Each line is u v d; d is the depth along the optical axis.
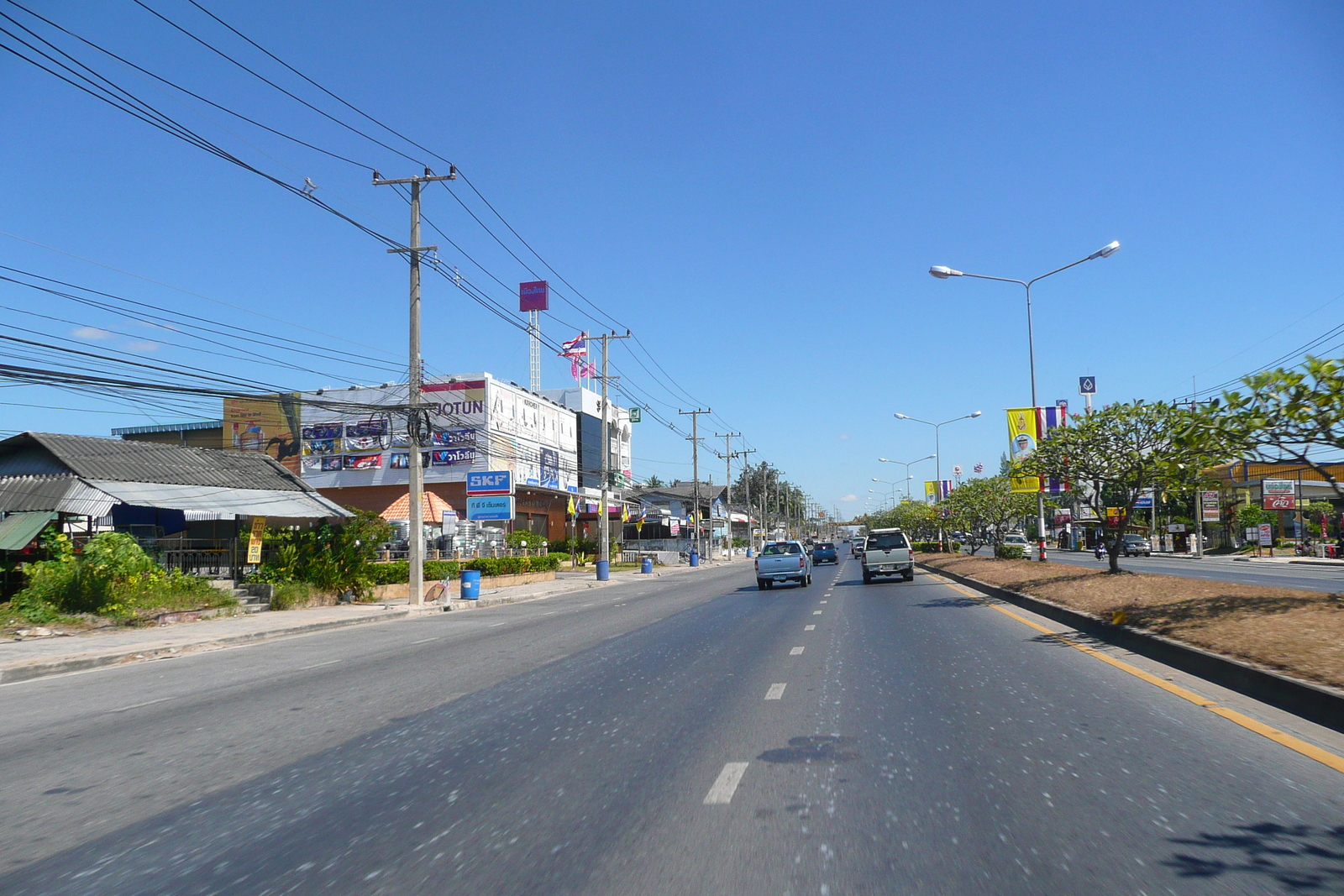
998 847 5.02
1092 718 8.25
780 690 10.38
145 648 17.14
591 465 72.19
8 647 17.16
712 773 6.79
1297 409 11.84
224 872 5.08
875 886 4.54
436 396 54.78
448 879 4.84
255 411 56.78
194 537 31.75
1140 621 13.52
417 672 13.41
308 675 13.53
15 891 4.89
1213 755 6.79
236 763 7.76
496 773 7.09
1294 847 4.86
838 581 37.47
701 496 106.50
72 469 25.12
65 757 8.30
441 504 41.66
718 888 4.59
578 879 4.77
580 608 27.83
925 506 70.25
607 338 47.78
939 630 16.36
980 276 31.55
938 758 6.98
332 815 6.11
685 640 16.44
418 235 27.45
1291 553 57.59
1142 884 4.44
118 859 5.36
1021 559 38.03
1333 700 7.65
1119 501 56.75
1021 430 31.86
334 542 30.17
